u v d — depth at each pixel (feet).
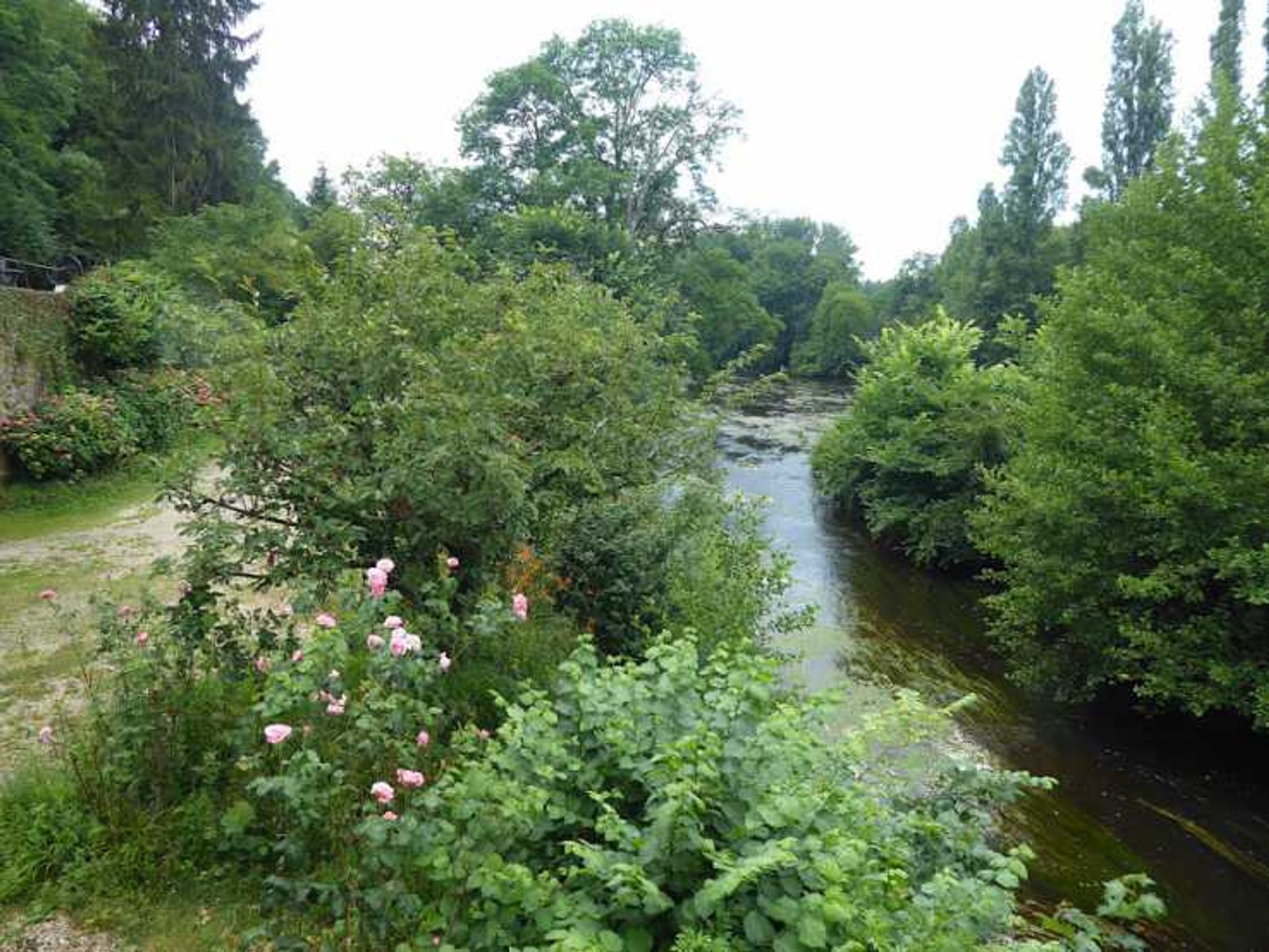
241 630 13.79
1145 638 23.32
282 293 19.60
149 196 79.92
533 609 18.22
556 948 6.82
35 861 10.52
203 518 14.12
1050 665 28.07
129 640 12.50
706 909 7.01
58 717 15.23
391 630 11.21
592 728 9.89
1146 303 27.81
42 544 28.27
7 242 67.82
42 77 71.56
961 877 9.30
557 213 71.36
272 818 10.89
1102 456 26.68
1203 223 26.73
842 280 211.20
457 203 79.97
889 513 48.42
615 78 92.68
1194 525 23.40
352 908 8.84
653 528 20.77
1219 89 27.78
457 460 14.03
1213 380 23.43
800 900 7.47
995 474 37.06
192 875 10.56
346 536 13.76
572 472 18.34
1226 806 21.77
